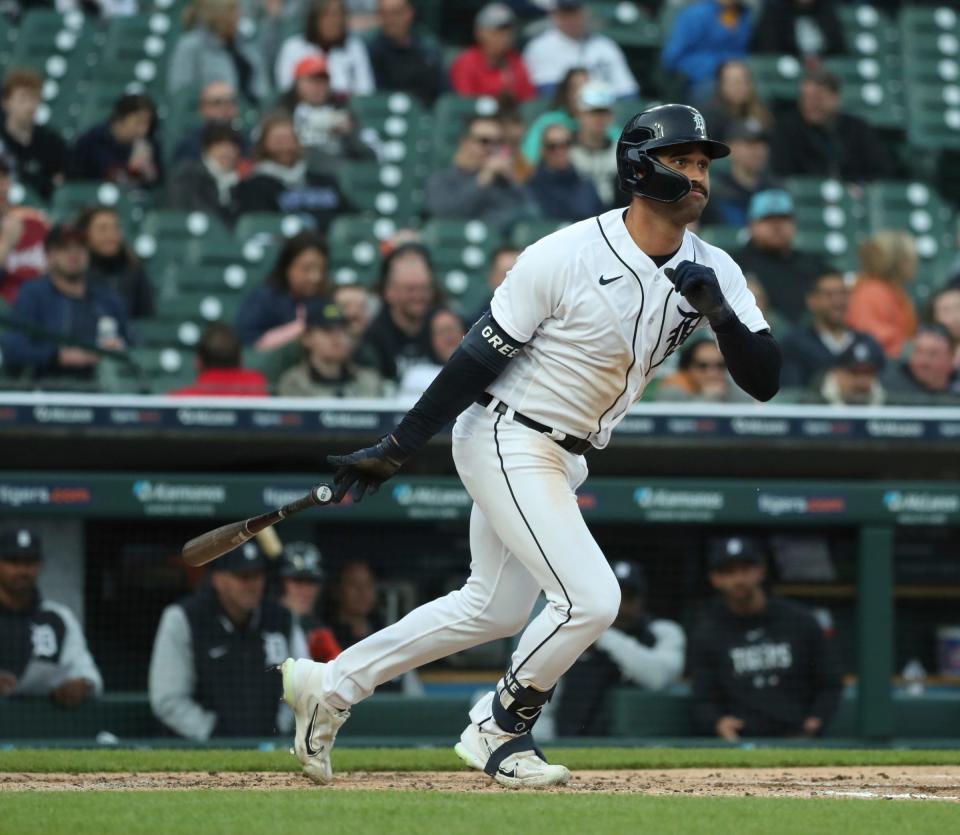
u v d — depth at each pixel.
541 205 41.19
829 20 50.16
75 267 33.78
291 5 48.56
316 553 27.77
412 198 43.12
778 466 31.89
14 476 27.55
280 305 34.66
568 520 15.52
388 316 33.62
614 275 15.05
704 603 28.88
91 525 28.31
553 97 43.88
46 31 49.09
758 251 38.06
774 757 22.78
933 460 32.00
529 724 16.70
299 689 16.88
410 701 28.06
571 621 15.48
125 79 47.62
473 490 15.98
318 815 13.33
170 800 14.66
